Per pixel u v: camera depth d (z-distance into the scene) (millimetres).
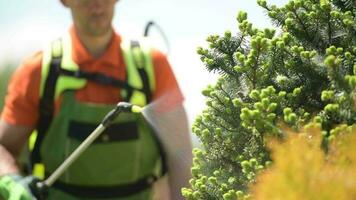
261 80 5750
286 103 5605
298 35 5977
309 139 4914
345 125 4848
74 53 5051
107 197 5141
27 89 5012
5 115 5082
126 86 5059
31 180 5000
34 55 5066
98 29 5035
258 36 5574
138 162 5129
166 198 5340
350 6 6109
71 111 5027
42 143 5098
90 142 4980
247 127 5301
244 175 5574
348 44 5867
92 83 5035
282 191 4551
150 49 5148
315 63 5734
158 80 5129
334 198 4469
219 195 5547
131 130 5062
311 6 6047
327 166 4598
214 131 5871
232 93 5852
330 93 5172
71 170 5105
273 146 5090
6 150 5090
